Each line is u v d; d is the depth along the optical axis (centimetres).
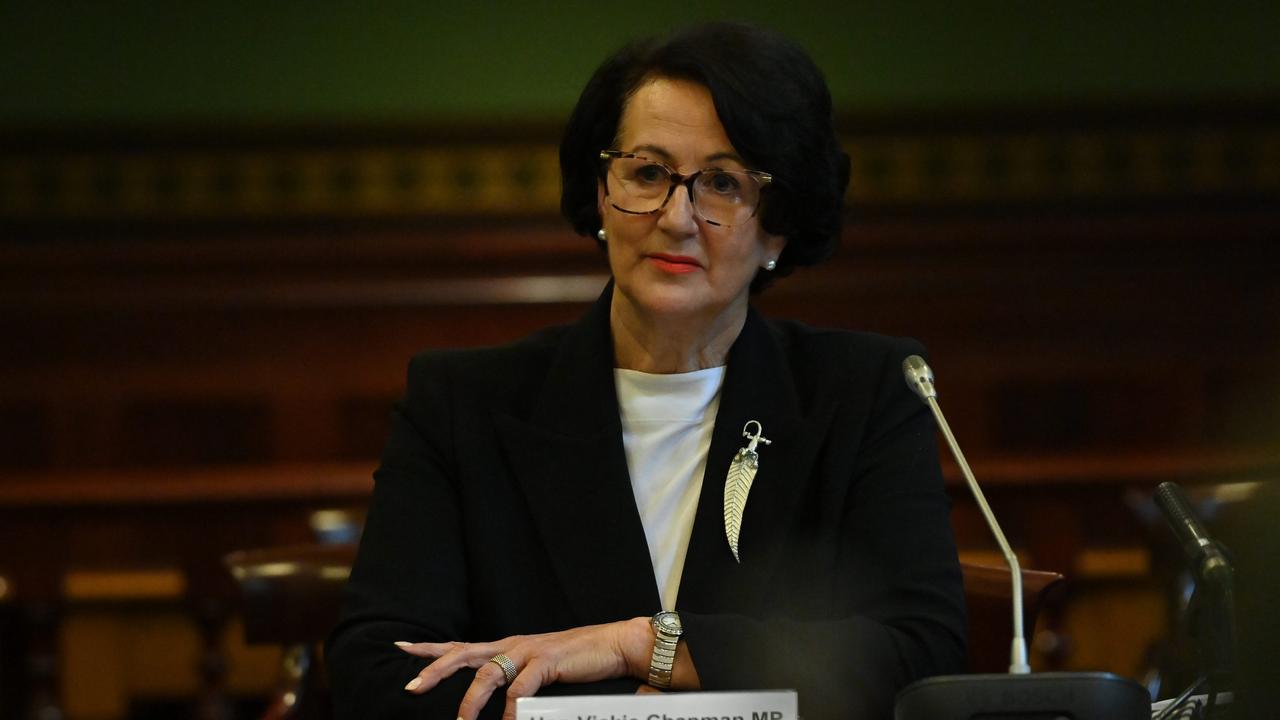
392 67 2669
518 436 843
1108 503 1529
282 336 2564
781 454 838
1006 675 605
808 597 816
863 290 2573
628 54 818
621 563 812
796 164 800
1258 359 2616
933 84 2706
